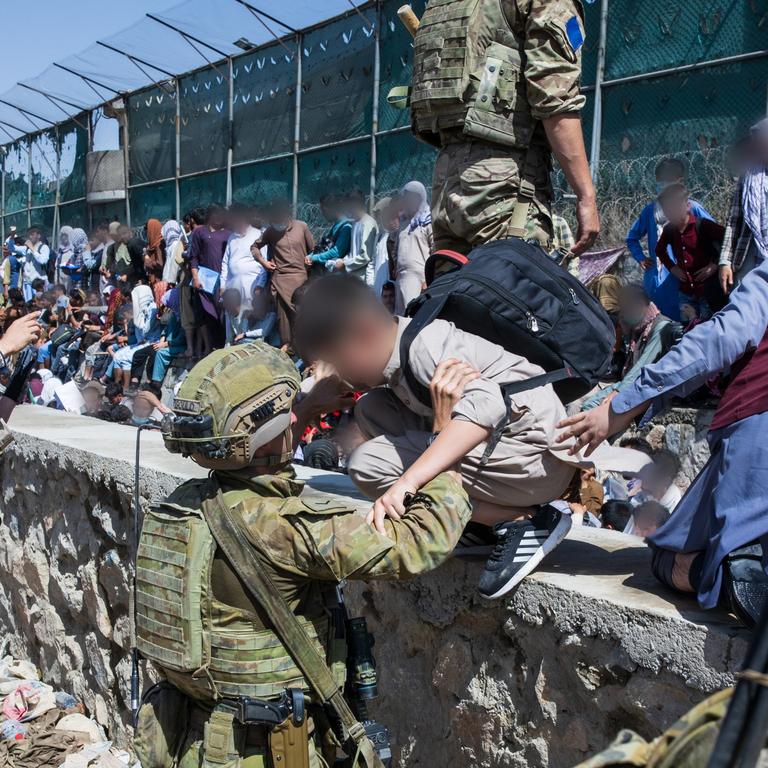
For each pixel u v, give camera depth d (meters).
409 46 8.99
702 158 6.93
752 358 2.12
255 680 2.07
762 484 1.98
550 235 3.51
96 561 4.41
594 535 2.92
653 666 2.07
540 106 3.15
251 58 11.38
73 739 4.34
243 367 2.14
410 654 2.84
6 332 3.50
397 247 6.17
